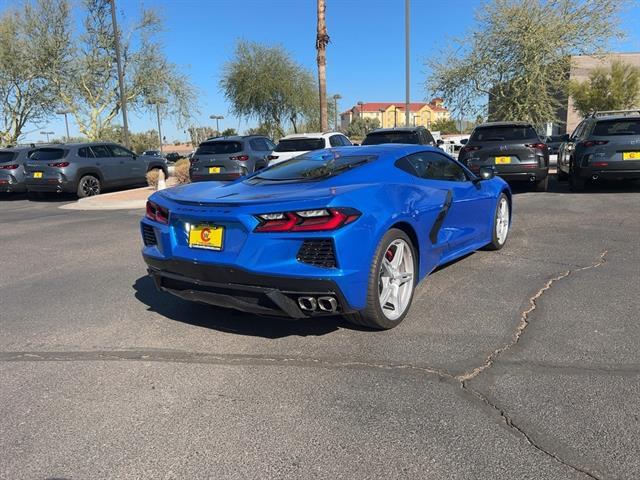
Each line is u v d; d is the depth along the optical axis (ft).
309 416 9.45
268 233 11.33
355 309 11.84
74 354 12.40
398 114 358.84
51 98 84.02
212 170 48.67
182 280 12.71
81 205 43.21
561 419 9.09
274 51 106.83
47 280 19.22
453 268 18.52
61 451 8.61
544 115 66.44
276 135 112.57
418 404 9.73
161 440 8.84
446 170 17.56
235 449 8.55
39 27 79.10
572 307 14.28
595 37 63.77
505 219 21.43
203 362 11.79
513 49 66.13
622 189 38.40
